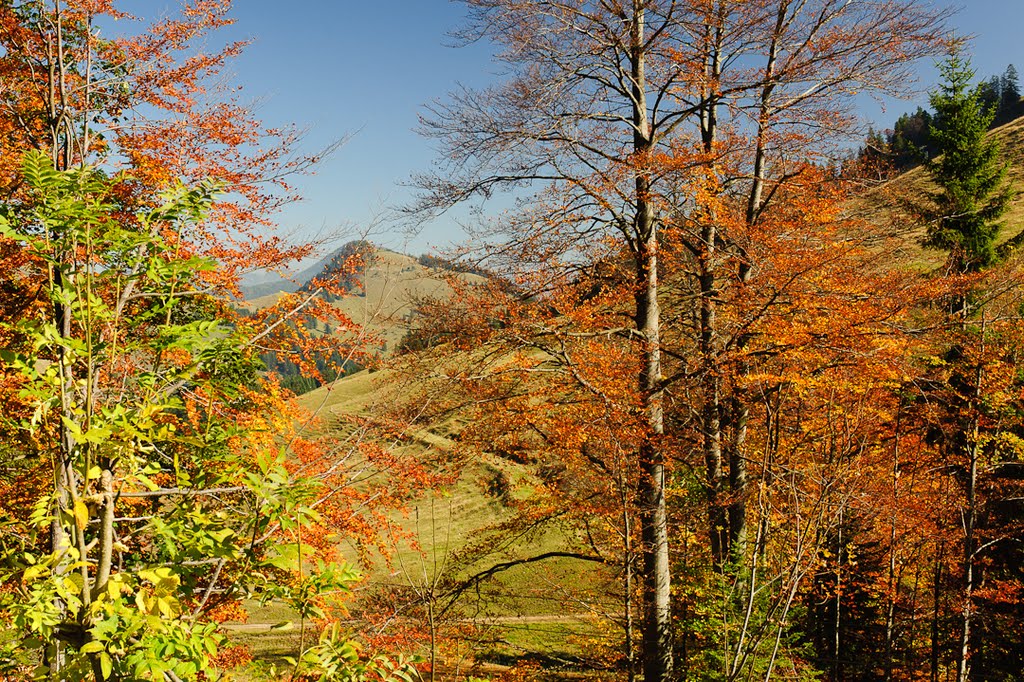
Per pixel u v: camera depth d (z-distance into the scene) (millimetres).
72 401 3148
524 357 9867
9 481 5336
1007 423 12578
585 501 9008
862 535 10984
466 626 9281
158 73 7008
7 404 5078
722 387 10211
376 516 7871
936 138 17125
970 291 12000
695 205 10055
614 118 10484
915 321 10570
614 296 10375
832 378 8258
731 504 10359
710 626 7934
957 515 12023
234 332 3775
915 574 15211
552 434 9195
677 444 10008
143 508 5578
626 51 10328
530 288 9984
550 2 9766
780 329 8891
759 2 9789
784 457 9430
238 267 7098
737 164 11016
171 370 3713
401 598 8156
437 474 8438
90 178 3473
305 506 3482
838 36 10039
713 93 10617
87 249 3221
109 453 3129
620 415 8750
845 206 10938
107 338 3789
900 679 13773
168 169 6934
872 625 14750
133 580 3049
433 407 9266
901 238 11531
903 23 9766
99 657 2848
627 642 8500
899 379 9398
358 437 7891
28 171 2998
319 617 3664
